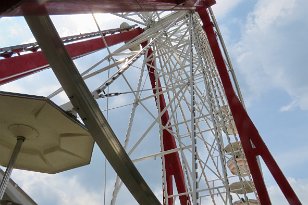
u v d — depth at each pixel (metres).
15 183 10.38
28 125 9.78
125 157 9.25
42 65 17.48
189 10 22.92
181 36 23.98
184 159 21.02
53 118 9.47
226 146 27.06
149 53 26.98
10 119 9.60
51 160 11.28
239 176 18.56
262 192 23.27
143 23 26.56
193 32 21.12
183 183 27.06
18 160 11.32
